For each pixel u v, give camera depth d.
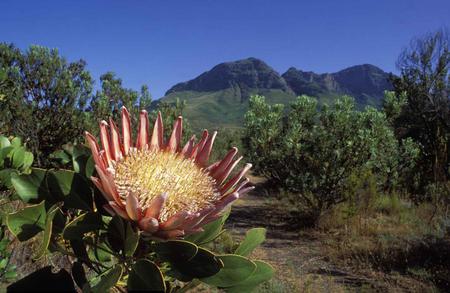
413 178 12.62
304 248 8.45
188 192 1.20
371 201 10.32
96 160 1.14
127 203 1.04
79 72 10.07
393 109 14.03
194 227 1.11
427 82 18.77
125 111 1.31
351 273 6.83
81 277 1.15
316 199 10.53
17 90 8.17
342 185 10.17
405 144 13.40
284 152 10.83
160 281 1.02
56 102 9.08
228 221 10.86
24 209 1.11
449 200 10.64
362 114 10.73
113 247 1.19
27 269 2.81
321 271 6.94
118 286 1.21
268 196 15.16
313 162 10.32
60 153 1.48
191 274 1.07
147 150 1.30
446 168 12.02
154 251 1.11
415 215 10.30
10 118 7.09
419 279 6.38
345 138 10.51
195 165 1.34
